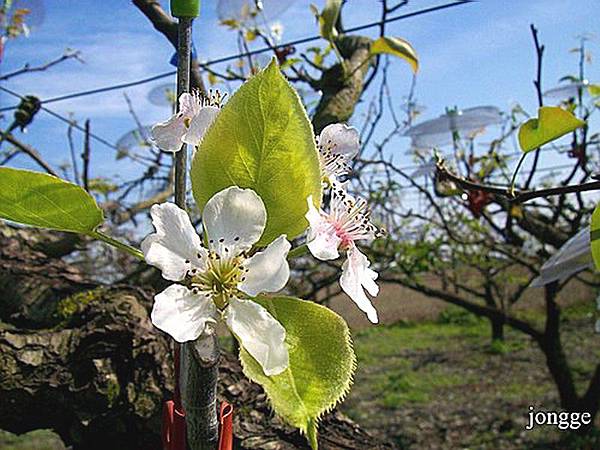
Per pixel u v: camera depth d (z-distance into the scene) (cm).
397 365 169
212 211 14
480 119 60
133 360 27
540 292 231
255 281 13
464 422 120
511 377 149
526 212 72
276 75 14
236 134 14
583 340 182
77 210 14
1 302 37
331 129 17
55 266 41
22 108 56
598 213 22
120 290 33
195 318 13
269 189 14
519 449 104
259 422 26
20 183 14
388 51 44
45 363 27
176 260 14
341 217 15
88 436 28
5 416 28
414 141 63
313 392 13
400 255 89
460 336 206
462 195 58
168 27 34
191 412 13
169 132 15
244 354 13
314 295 82
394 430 118
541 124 23
